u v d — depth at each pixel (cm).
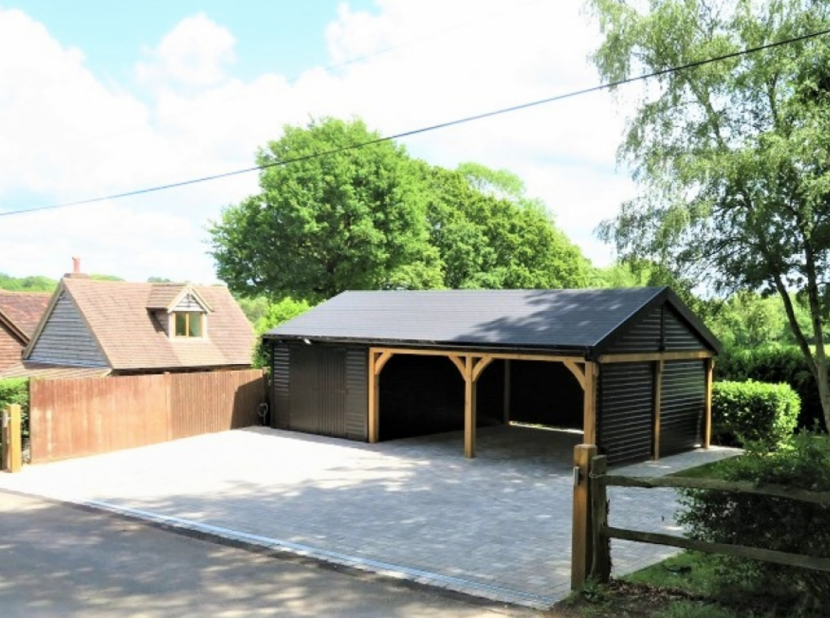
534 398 2053
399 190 4094
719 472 620
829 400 1686
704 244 1733
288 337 1844
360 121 4153
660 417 1548
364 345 1714
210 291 2928
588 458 625
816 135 1470
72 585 691
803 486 525
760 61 1620
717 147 1684
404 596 654
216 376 1900
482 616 599
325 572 731
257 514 1006
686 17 1688
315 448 1630
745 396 1683
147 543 853
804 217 1529
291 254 4025
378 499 1107
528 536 886
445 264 4519
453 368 1920
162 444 1720
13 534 902
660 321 1533
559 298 1617
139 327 2514
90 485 1243
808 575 527
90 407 1612
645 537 601
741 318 1852
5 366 2672
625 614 570
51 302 2589
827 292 1605
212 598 650
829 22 1568
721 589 570
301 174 3934
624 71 1762
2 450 1418
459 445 1678
